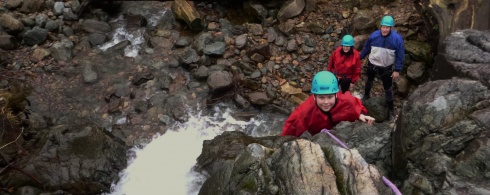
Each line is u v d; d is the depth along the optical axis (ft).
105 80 24.36
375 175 9.76
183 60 24.93
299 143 10.47
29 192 16.37
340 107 13.70
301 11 26.96
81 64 25.25
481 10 19.33
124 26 28.66
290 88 23.21
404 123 11.60
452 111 10.95
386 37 18.13
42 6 28.32
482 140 9.87
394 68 19.30
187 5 27.76
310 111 13.89
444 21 20.18
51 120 21.74
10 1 28.25
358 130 13.73
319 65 24.35
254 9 27.66
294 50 24.94
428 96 11.63
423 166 10.54
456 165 9.91
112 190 17.69
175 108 22.71
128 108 22.79
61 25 27.55
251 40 25.86
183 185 17.31
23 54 25.55
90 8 29.27
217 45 25.21
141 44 27.04
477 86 11.15
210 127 21.79
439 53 14.69
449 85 11.60
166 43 26.76
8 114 20.08
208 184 12.46
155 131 21.57
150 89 23.86
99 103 23.09
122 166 18.88
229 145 16.97
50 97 23.13
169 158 19.88
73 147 18.11
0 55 24.76
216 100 23.02
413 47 23.09
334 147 10.41
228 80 22.84
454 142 10.29
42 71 24.62
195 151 20.34
